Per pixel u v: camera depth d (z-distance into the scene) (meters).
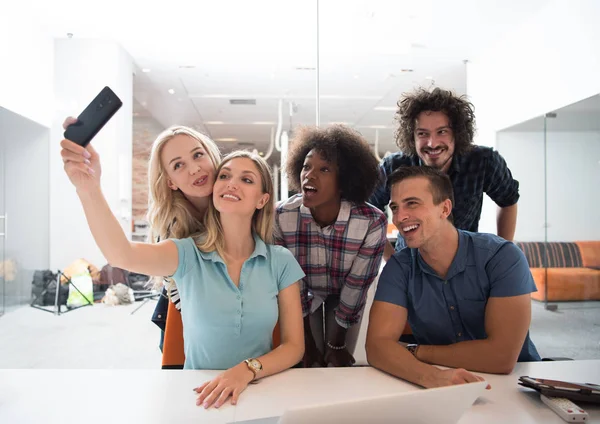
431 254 1.44
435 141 1.98
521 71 5.12
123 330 3.61
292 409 0.69
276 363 1.21
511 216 2.53
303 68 5.11
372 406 0.72
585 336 4.04
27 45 4.79
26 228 4.90
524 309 1.31
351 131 1.87
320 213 1.87
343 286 1.93
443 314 1.44
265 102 5.34
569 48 4.40
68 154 1.01
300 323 1.39
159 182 1.59
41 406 0.99
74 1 4.36
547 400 1.00
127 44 5.18
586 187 4.41
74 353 3.08
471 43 5.07
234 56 5.04
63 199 5.16
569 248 4.74
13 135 4.76
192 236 1.47
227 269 1.34
